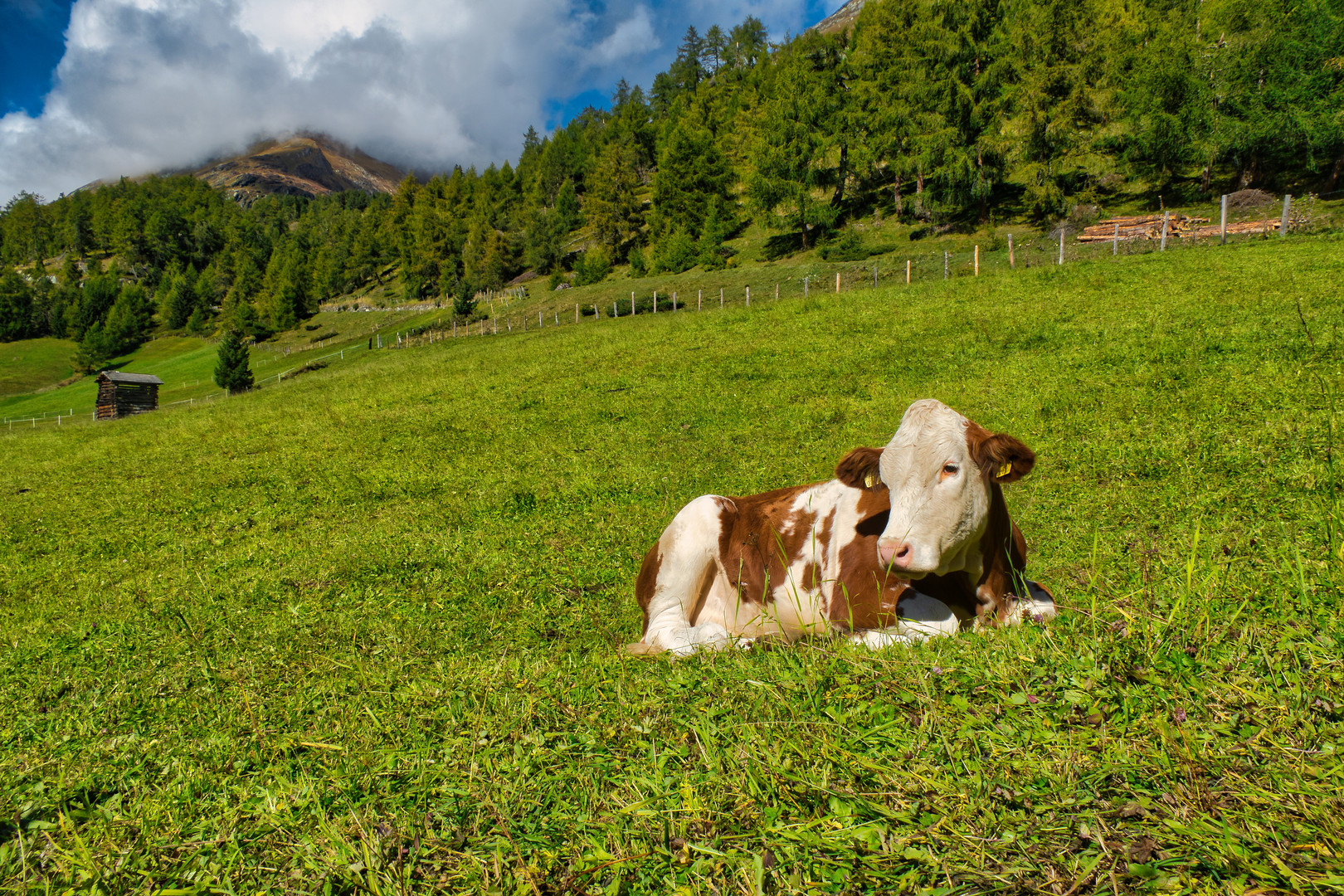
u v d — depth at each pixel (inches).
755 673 119.6
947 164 2282.2
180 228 7549.2
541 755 100.3
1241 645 93.5
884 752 85.9
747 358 722.2
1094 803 72.2
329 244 6441.9
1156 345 473.4
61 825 102.1
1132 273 750.5
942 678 102.0
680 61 6422.2
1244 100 1878.7
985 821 72.0
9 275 5925.2
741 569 177.5
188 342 4773.6
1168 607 109.4
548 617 223.1
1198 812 67.9
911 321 735.7
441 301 4158.5
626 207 4052.7
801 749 88.1
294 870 84.6
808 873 69.8
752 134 3501.5
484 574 271.7
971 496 139.3
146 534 429.1
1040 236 2062.0
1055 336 568.4
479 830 86.0
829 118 2583.7
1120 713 85.0
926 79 2347.4
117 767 130.8
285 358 3179.1
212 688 178.1
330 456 585.3
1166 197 2096.5
